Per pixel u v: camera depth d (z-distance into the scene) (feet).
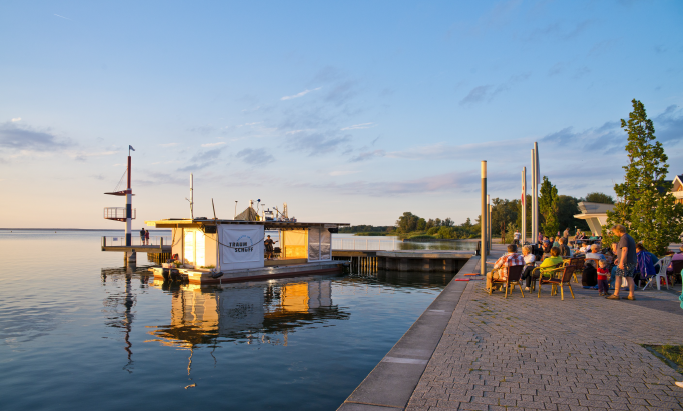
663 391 14.90
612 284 44.93
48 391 26.04
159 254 133.08
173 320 47.55
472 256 106.83
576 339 22.40
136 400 24.41
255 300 62.59
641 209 49.60
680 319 27.55
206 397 24.68
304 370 29.37
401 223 451.53
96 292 71.77
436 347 20.89
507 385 15.57
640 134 50.85
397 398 14.34
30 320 47.96
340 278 96.58
